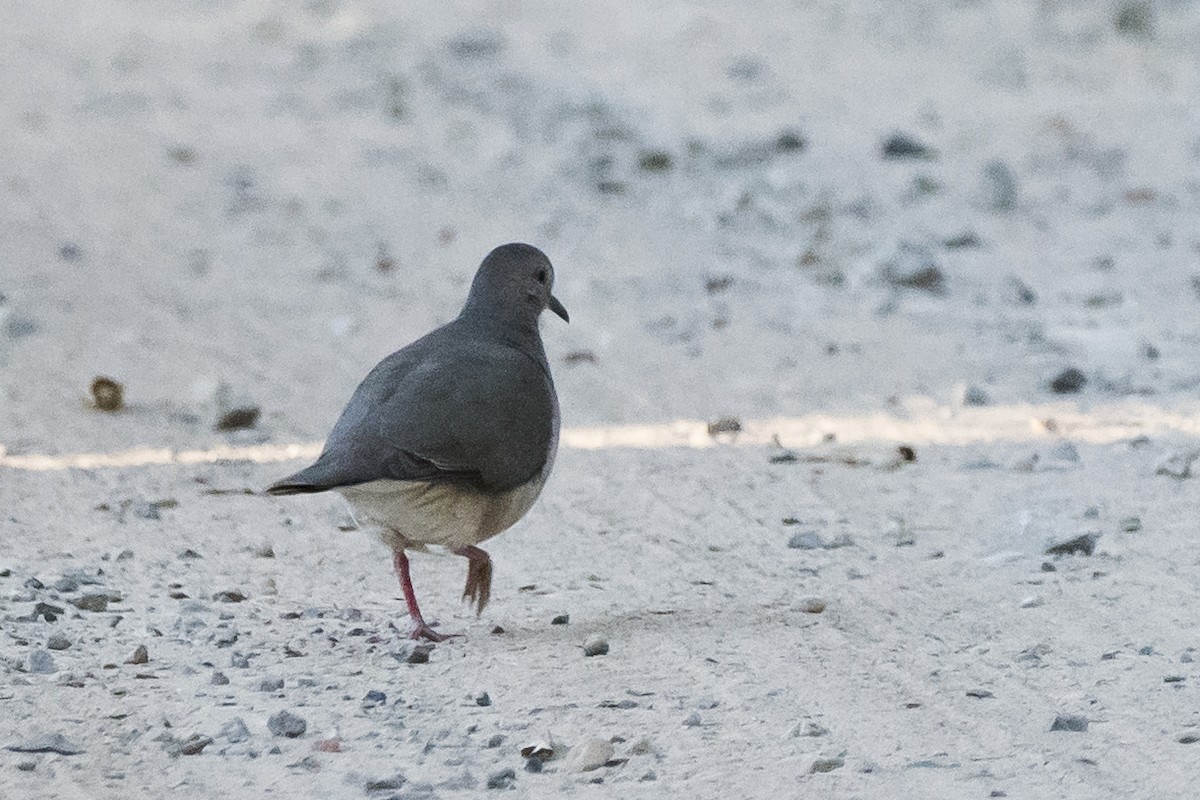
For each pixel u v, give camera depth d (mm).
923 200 21359
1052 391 14617
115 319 17625
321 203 22422
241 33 34094
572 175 23219
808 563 10789
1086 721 8266
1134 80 27359
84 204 22516
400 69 29938
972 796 7496
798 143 23984
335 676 8992
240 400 14406
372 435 9039
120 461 13219
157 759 7949
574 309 17703
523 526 11688
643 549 11156
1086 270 18484
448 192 22812
